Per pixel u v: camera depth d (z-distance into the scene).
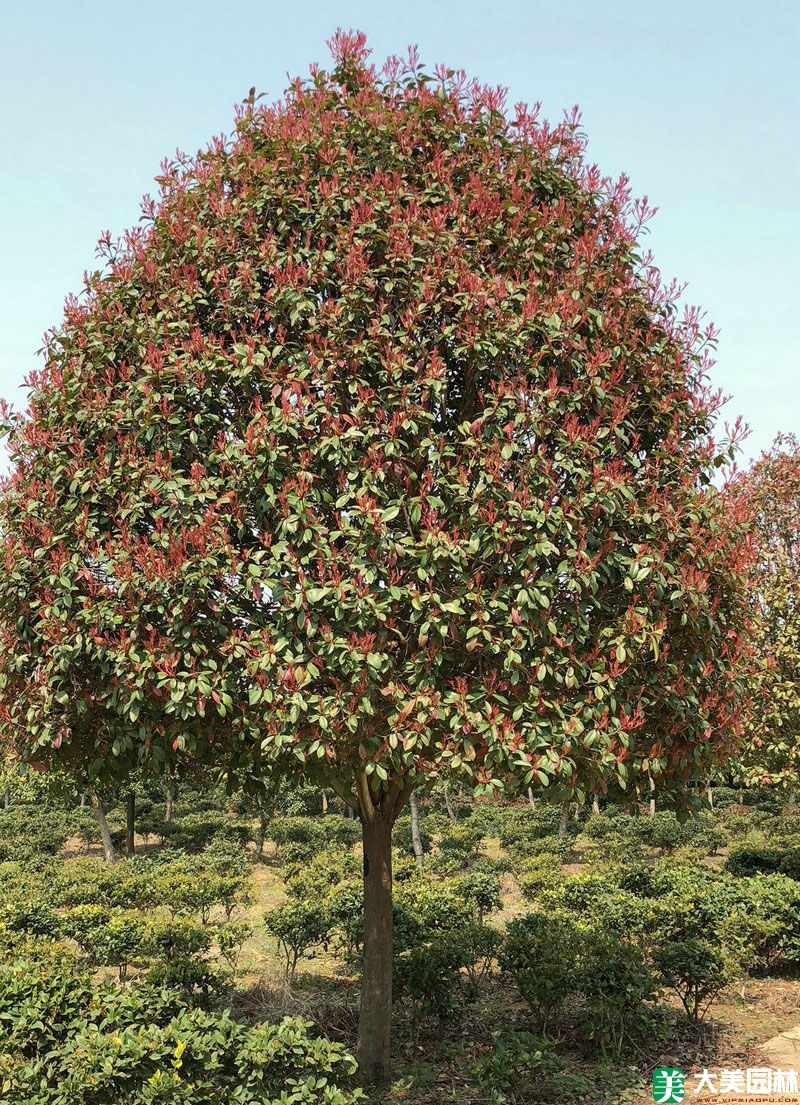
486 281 5.78
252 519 5.47
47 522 5.72
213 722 5.46
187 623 5.22
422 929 9.49
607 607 5.55
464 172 6.52
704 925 9.31
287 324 5.88
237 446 5.42
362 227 5.81
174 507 5.37
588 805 26.83
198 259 6.08
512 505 5.18
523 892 14.12
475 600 5.11
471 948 8.37
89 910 10.98
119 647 5.14
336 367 5.69
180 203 6.33
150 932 9.96
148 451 5.68
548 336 5.68
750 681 6.61
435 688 5.24
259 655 5.16
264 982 9.21
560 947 7.82
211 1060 4.86
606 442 5.75
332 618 5.24
